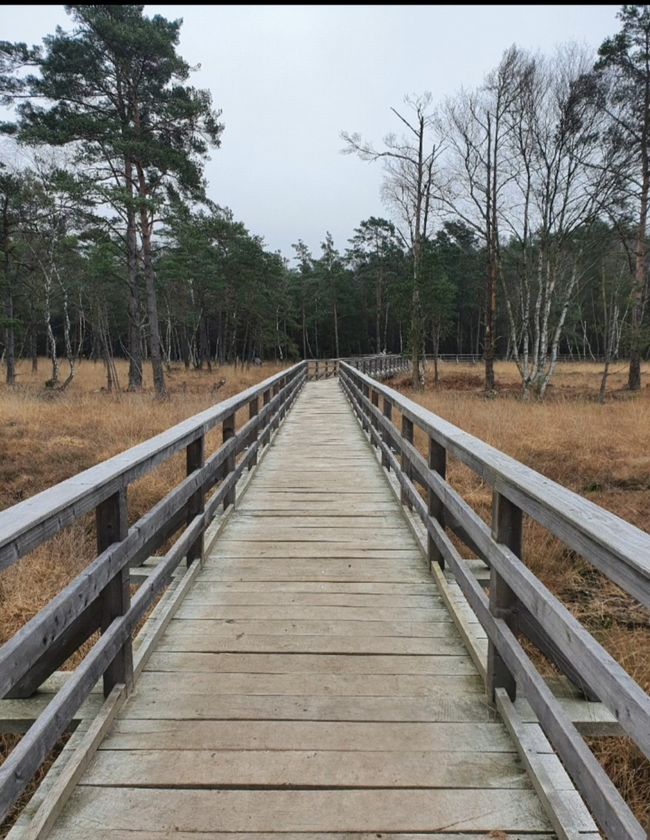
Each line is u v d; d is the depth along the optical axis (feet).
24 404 43.86
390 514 16.74
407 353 80.33
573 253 66.18
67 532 18.10
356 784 6.30
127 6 51.03
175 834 5.63
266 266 122.83
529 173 63.00
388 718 7.47
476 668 8.65
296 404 47.80
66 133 49.34
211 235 86.43
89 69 50.78
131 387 65.00
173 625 10.02
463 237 82.48
